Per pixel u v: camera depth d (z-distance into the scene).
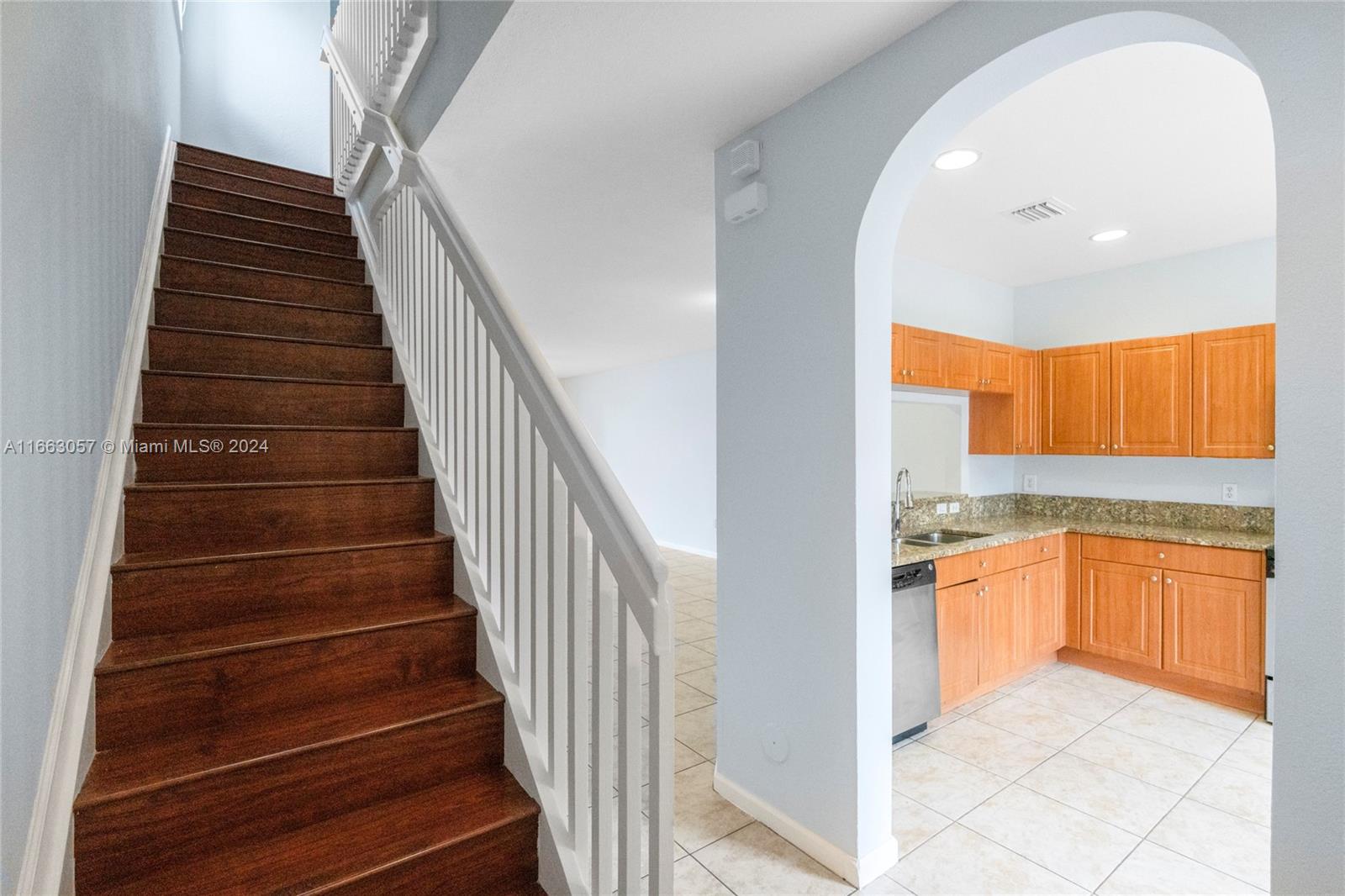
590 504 1.23
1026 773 2.55
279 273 2.80
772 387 2.09
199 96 4.78
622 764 1.19
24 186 1.16
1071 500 4.26
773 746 2.12
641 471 8.61
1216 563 3.19
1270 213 3.04
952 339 3.56
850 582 1.86
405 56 2.39
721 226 2.28
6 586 1.01
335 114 3.84
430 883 1.33
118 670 1.37
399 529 2.11
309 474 2.15
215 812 1.29
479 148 2.28
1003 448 4.08
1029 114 2.12
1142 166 2.52
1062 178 2.63
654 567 1.07
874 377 1.87
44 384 1.24
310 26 5.21
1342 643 1.02
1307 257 1.06
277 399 2.28
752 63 1.79
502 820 1.41
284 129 5.09
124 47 2.20
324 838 1.34
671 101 1.99
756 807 2.18
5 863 0.99
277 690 1.55
